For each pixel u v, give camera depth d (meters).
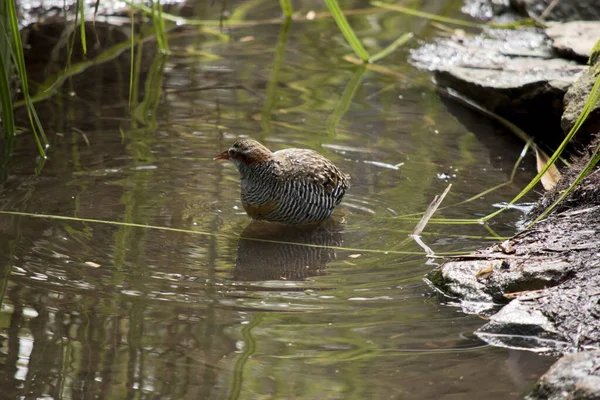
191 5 20.20
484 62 16.28
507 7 19.53
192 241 10.41
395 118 14.62
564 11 18.34
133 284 9.16
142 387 7.24
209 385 7.30
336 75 16.52
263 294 9.06
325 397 7.13
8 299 8.70
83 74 16.00
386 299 8.99
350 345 8.02
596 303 8.26
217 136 13.62
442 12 20.06
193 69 16.52
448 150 13.48
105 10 19.12
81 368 7.52
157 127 13.88
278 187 10.87
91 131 13.65
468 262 9.46
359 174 12.55
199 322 8.39
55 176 12.05
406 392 7.22
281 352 7.86
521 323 8.22
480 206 11.61
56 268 9.45
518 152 13.54
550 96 14.18
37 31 17.69
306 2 20.61
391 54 17.67
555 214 10.43
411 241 10.56
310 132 13.86
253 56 17.36
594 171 10.73
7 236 10.20
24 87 12.05
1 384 7.25
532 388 7.21
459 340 8.14
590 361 7.13
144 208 11.24
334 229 10.97
